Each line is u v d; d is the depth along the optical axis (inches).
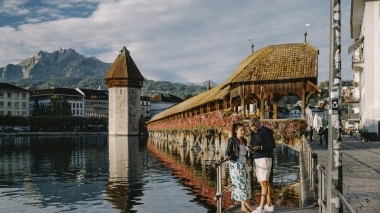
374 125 1656.0
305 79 1057.5
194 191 825.5
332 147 250.8
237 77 1125.1
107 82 4630.9
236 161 403.9
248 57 1350.9
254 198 646.5
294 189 719.7
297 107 4611.2
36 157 1766.7
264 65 1129.4
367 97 1672.0
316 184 421.1
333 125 251.8
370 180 520.7
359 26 2213.3
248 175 415.2
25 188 909.8
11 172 1211.2
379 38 1665.8
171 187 883.4
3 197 804.6
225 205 679.1
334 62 254.4
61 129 5762.8
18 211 684.7
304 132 996.6
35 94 7406.5
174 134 2748.5
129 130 4606.3
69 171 1225.4
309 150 570.3
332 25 255.1
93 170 1243.2
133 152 2018.9
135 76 4618.6
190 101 2364.7
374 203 377.1
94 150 2213.3
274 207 423.2
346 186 474.3
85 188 898.7
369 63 1673.2
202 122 1549.0
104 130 6250.0
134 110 4645.7
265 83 1096.8
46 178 1073.5
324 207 293.9
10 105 6195.9
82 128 6028.5
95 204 728.3
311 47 1149.7
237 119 1112.8
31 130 5497.1
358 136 1722.4
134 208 688.4
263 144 389.1
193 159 1535.4
